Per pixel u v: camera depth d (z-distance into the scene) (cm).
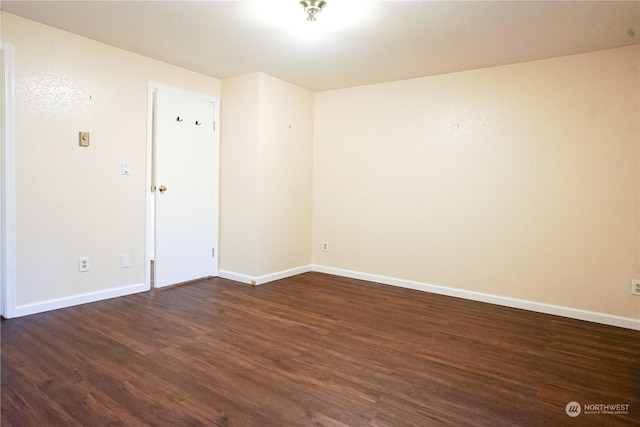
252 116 397
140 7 254
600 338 273
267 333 271
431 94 385
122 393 188
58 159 301
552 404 186
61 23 284
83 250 321
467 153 367
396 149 409
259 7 249
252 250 405
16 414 168
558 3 233
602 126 305
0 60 272
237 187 415
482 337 272
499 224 352
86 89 315
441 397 191
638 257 294
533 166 334
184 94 389
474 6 238
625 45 294
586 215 313
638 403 188
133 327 276
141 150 356
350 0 232
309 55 334
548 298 330
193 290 378
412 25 268
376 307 338
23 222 286
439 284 387
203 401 183
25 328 267
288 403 183
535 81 332
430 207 390
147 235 367
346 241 452
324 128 463
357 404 183
